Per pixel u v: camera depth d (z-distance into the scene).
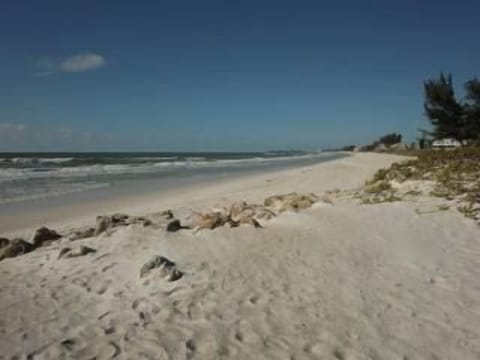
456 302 4.57
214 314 4.54
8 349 3.95
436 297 4.71
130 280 5.63
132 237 7.43
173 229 7.90
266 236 7.15
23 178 25.02
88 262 6.48
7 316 4.68
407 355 3.64
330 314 4.43
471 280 5.11
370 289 5.01
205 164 47.47
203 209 12.05
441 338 3.88
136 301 4.96
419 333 3.98
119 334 4.19
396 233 7.09
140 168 37.50
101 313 4.70
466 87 34.41
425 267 5.62
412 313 4.37
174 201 15.04
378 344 3.82
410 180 11.54
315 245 6.69
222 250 6.50
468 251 6.11
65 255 6.82
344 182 17.77
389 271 5.55
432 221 7.57
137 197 16.59
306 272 5.61
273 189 17.20
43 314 4.72
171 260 6.17
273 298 4.87
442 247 6.34
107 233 7.93
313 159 68.56
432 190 9.84
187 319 4.46
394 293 4.87
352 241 6.80
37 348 3.96
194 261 6.11
